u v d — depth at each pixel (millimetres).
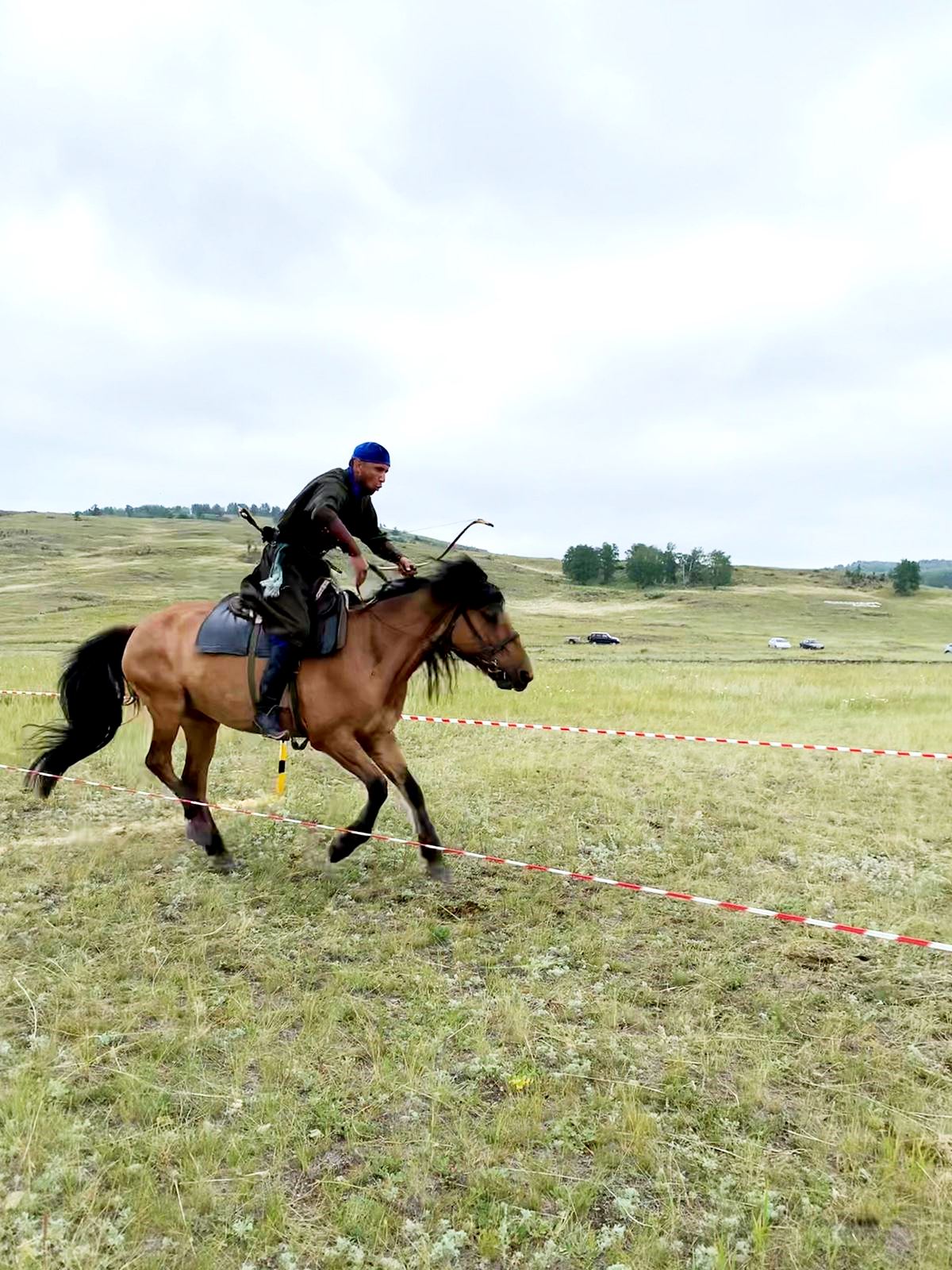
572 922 4906
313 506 4996
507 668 5504
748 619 88750
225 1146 2975
